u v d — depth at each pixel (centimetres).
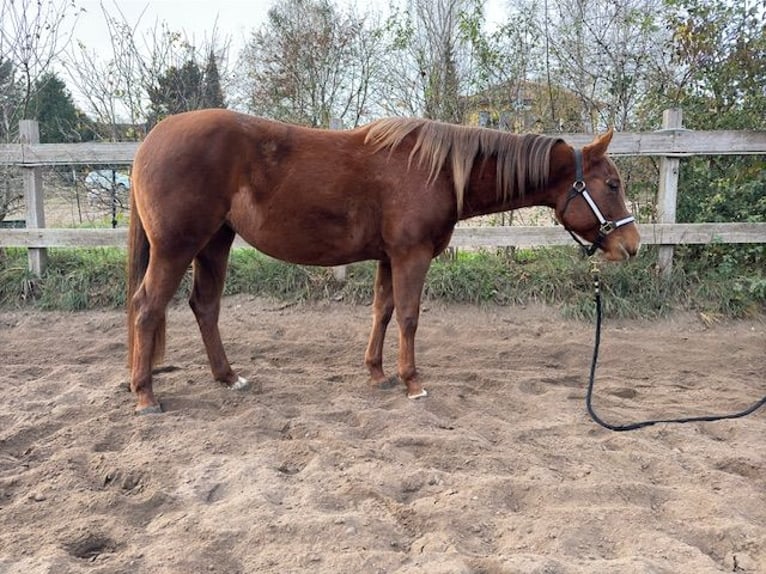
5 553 201
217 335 367
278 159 324
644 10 667
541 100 700
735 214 566
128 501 233
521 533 216
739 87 577
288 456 276
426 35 730
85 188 685
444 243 357
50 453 280
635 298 537
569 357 456
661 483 264
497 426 318
